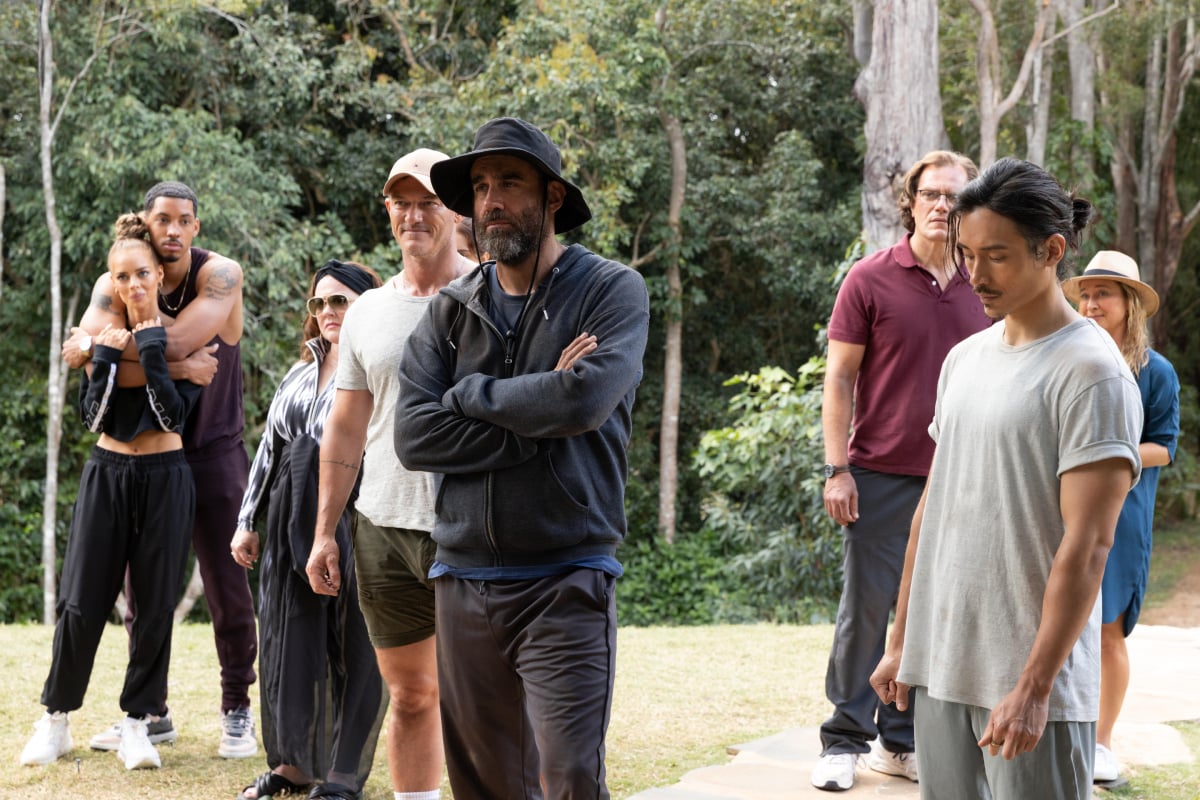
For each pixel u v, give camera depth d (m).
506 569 2.60
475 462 2.58
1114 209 17.89
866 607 3.68
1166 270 19.12
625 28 15.55
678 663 5.89
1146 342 3.68
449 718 2.76
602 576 2.60
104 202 13.28
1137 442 2.06
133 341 4.04
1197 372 21.16
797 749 4.14
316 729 3.58
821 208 18.39
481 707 2.70
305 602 3.59
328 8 16.80
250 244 13.67
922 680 2.29
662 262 17.22
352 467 3.36
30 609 14.11
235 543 3.87
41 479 14.59
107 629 6.94
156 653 4.06
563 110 14.57
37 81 13.88
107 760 4.08
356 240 16.61
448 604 2.70
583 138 15.27
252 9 15.02
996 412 2.15
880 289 3.68
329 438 3.35
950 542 2.23
